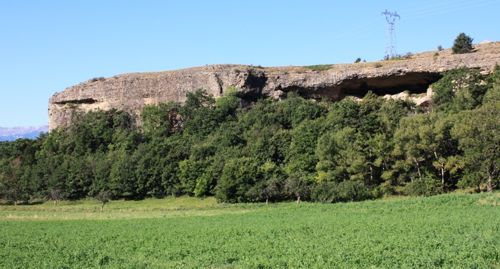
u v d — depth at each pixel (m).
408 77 119.38
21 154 126.25
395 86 123.88
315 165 86.06
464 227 36.34
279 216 59.00
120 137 121.88
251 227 47.81
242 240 38.56
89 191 104.00
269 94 132.88
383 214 52.72
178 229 50.12
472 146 69.00
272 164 88.94
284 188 81.19
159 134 123.75
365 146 80.31
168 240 41.28
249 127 114.62
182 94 140.62
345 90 129.25
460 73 103.69
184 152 104.81
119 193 100.81
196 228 50.25
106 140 124.06
